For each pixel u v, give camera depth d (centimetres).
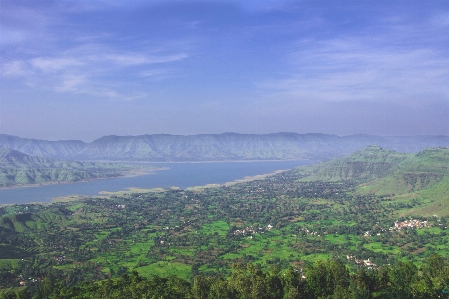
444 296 11862
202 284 12638
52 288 16088
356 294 10894
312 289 12375
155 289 12850
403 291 11594
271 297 12138
